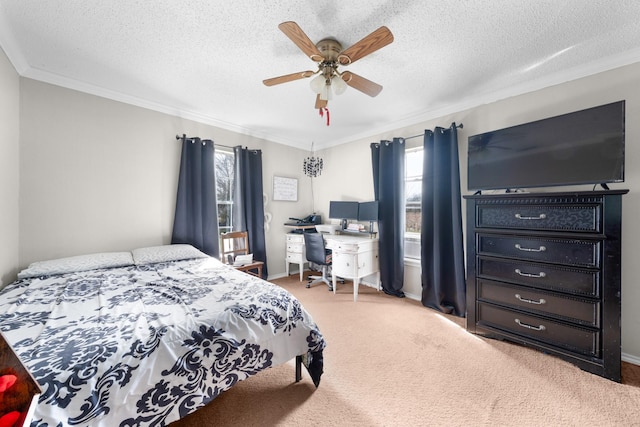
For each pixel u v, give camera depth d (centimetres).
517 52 185
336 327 237
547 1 140
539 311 189
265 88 242
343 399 148
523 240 196
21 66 199
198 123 314
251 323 131
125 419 91
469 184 236
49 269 194
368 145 369
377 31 133
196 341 112
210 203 309
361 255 310
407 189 338
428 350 198
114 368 92
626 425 128
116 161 253
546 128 191
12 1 139
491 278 214
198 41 175
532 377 165
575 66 203
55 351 93
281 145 409
